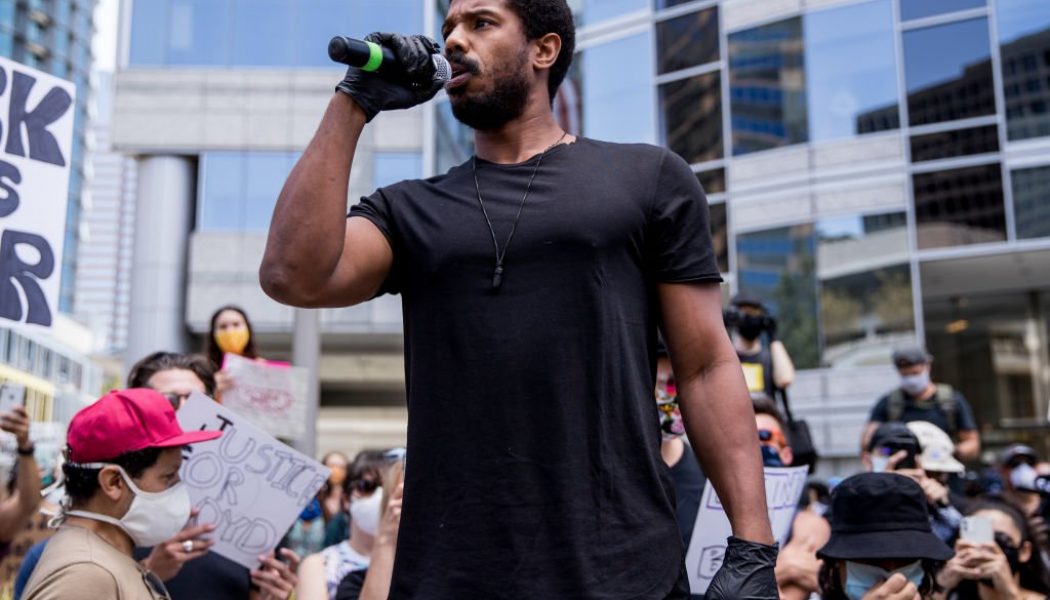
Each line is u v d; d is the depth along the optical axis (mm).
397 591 1864
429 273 1949
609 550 1813
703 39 18859
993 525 4574
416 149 21797
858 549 3541
